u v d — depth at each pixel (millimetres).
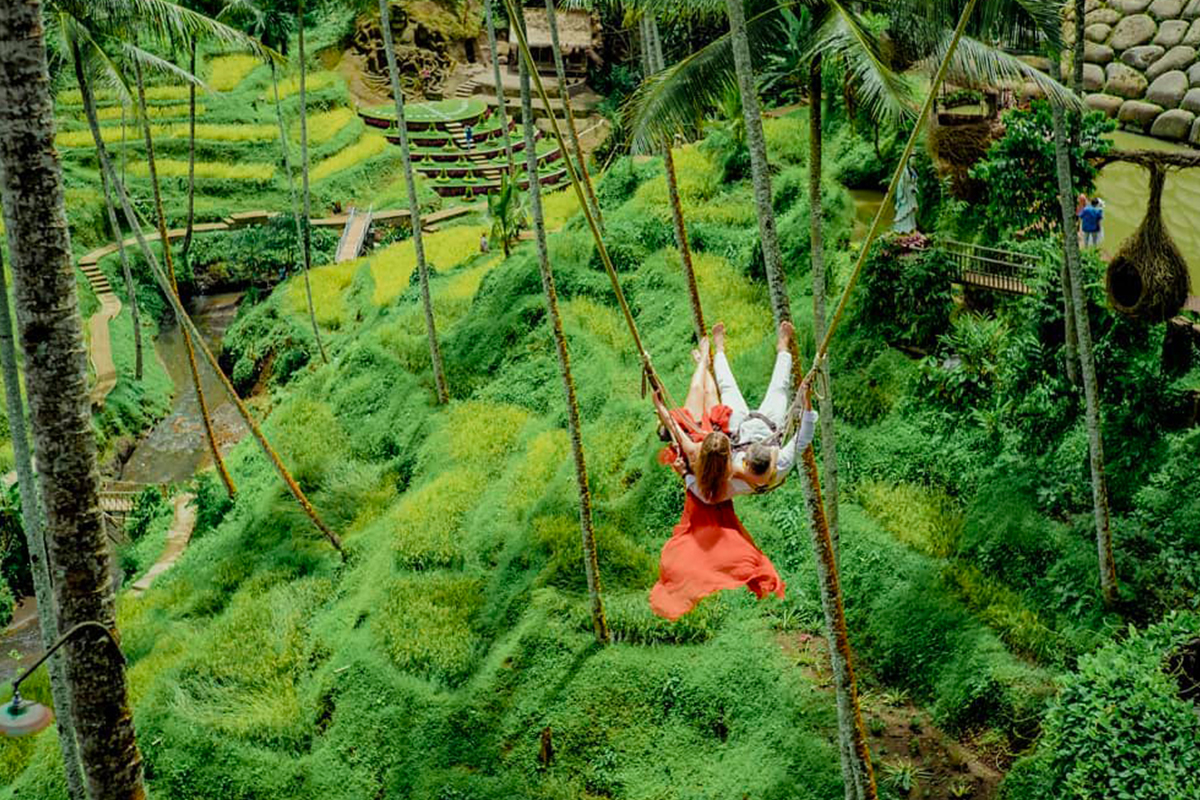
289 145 64625
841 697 18141
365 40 71625
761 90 18156
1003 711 20156
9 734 11828
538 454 29547
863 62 15906
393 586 26812
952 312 26562
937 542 23219
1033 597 21766
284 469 30562
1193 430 22094
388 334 37500
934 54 17266
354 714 24328
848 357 27438
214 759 24109
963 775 19750
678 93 17094
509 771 22625
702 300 32531
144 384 45625
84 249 56312
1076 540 21953
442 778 22688
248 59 71312
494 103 68625
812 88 17859
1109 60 38719
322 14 72625
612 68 67250
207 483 35938
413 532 28125
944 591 22328
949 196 29578
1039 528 22406
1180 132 35031
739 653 22938
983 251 26344
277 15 53625
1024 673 20406
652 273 34719
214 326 52156
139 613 29453
